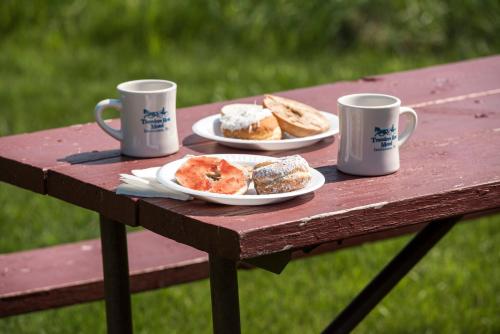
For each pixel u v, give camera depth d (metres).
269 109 2.36
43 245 4.25
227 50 7.11
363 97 2.14
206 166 1.95
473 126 2.44
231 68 6.66
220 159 1.97
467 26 7.10
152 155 2.21
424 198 1.91
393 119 2.04
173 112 2.23
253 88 6.18
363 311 2.47
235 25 7.30
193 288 3.96
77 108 5.91
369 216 1.85
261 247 1.74
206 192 1.86
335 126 2.40
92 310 3.74
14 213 4.53
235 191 1.89
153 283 2.77
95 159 2.21
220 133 2.36
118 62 6.89
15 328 3.60
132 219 1.93
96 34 7.38
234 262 1.98
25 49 7.18
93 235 4.38
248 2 7.42
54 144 2.36
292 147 2.28
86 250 2.97
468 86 2.89
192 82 6.38
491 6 7.16
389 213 1.88
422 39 7.02
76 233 4.39
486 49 6.95
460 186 1.96
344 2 7.21
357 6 7.21
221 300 1.99
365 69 6.55
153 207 1.89
